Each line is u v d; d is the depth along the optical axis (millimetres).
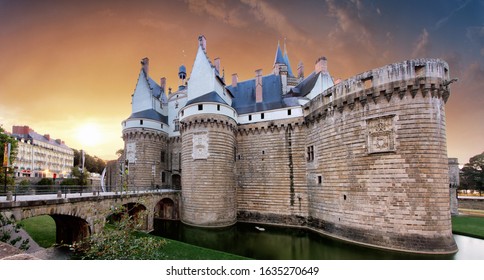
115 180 47281
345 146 23641
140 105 44531
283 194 32062
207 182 30719
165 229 30312
